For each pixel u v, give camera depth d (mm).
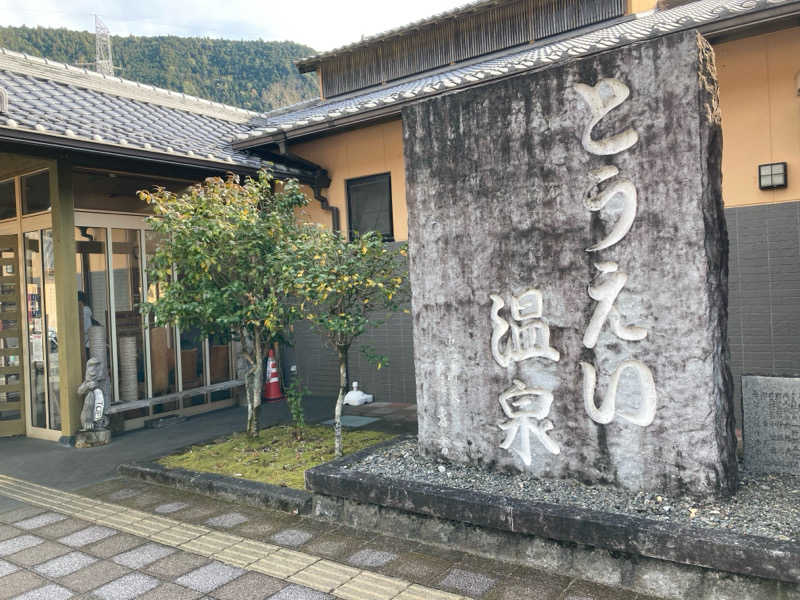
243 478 5664
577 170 4395
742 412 4629
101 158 7625
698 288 3955
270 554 4277
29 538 4750
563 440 4504
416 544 4344
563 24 10406
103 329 8047
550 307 4543
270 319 6277
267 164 8719
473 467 4961
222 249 6430
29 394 8172
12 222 8188
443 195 5051
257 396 7172
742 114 6504
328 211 9734
